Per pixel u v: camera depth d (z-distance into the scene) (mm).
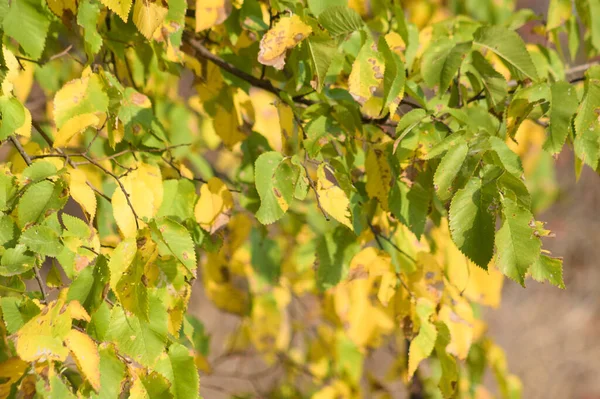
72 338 1573
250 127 1883
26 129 1652
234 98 1856
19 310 1595
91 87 1678
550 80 1888
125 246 1605
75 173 1655
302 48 1712
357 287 1859
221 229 1758
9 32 1639
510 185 1615
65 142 1654
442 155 1644
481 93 1796
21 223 1605
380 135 1777
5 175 1621
